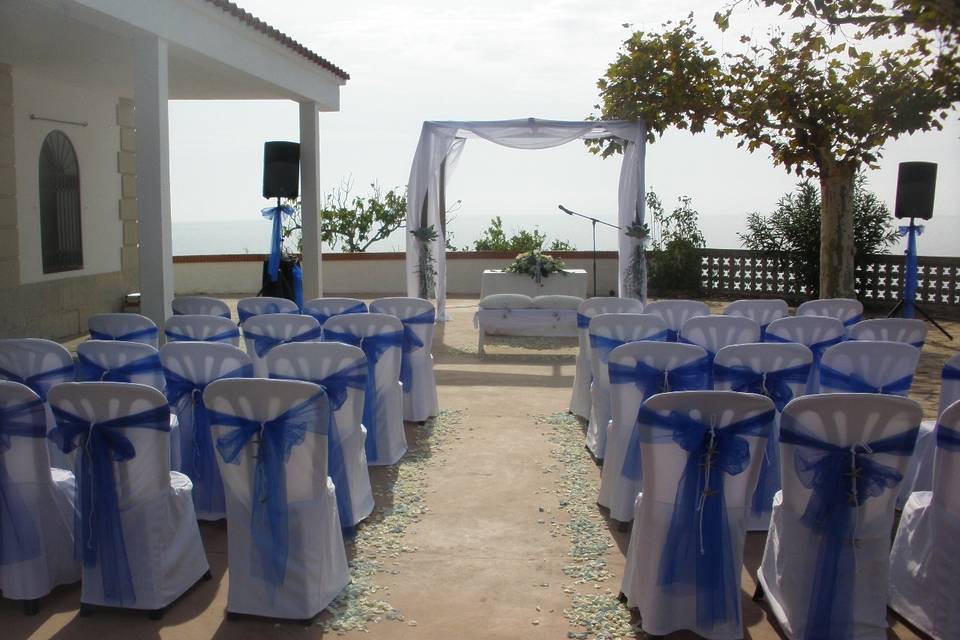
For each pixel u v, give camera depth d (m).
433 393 6.38
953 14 5.27
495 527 4.23
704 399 2.96
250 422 3.13
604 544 4.01
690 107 10.38
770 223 13.46
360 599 3.44
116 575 3.24
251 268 14.41
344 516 4.05
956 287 11.99
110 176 10.81
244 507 3.22
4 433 3.21
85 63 8.45
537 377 7.96
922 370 8.39
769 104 10.15
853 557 2.95
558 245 15.91
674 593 3.08
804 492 3.00
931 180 9.97
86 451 3.15
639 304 6.16
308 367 3.97
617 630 3.20
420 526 4.24
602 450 5.20
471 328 10.90
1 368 4.09
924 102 9.38
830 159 10.49
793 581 3.05
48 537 3.39
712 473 3.00
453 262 14.67
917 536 3.24
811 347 5.04
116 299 11.00
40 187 9.41
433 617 3.30
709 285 13.99
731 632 3.08
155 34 6.43
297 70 9.57
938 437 3.02
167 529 3.32
